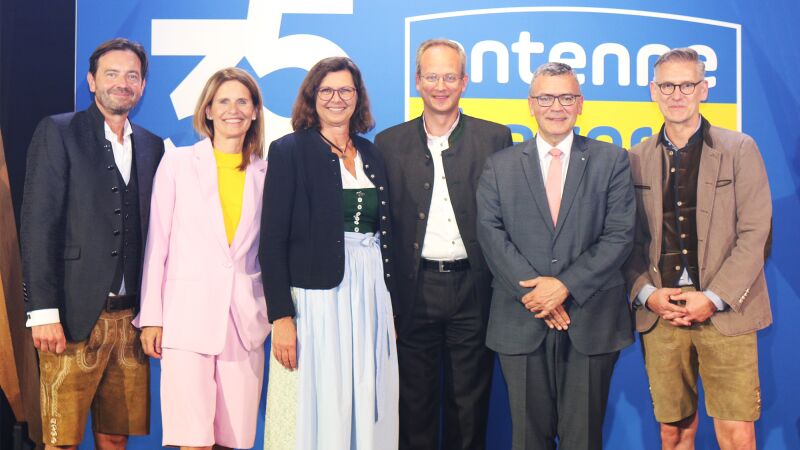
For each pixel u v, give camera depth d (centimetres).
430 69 301
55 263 280
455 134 310
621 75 352
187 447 278
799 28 348
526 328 283
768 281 348
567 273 277
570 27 351
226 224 288
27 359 333
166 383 282
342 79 281
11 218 333
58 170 283
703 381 304
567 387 285
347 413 271
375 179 287
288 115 356
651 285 300
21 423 329
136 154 295
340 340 273
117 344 291
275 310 269
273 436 276
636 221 306
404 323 306
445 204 306
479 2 352
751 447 299
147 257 286
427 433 317
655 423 353
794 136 348
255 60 356
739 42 349
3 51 335
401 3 353
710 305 291
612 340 284
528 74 352
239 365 285
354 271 276
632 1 350
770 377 348
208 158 290
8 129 337
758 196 293
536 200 286
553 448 294
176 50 355
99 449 303
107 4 355
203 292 281
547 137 292
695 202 298
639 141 352
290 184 275
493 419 355
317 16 354
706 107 350
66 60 355
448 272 304
